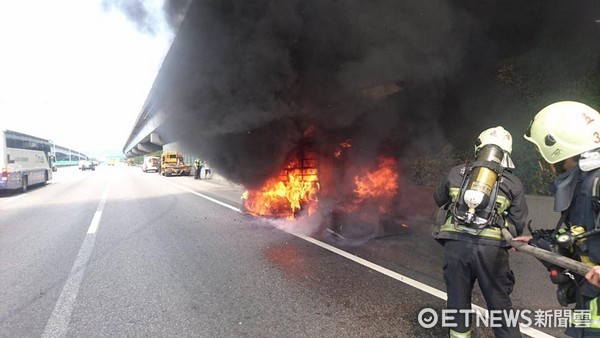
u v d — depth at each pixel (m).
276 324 3.53
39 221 9.74
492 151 2.67
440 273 4.79
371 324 3.47
